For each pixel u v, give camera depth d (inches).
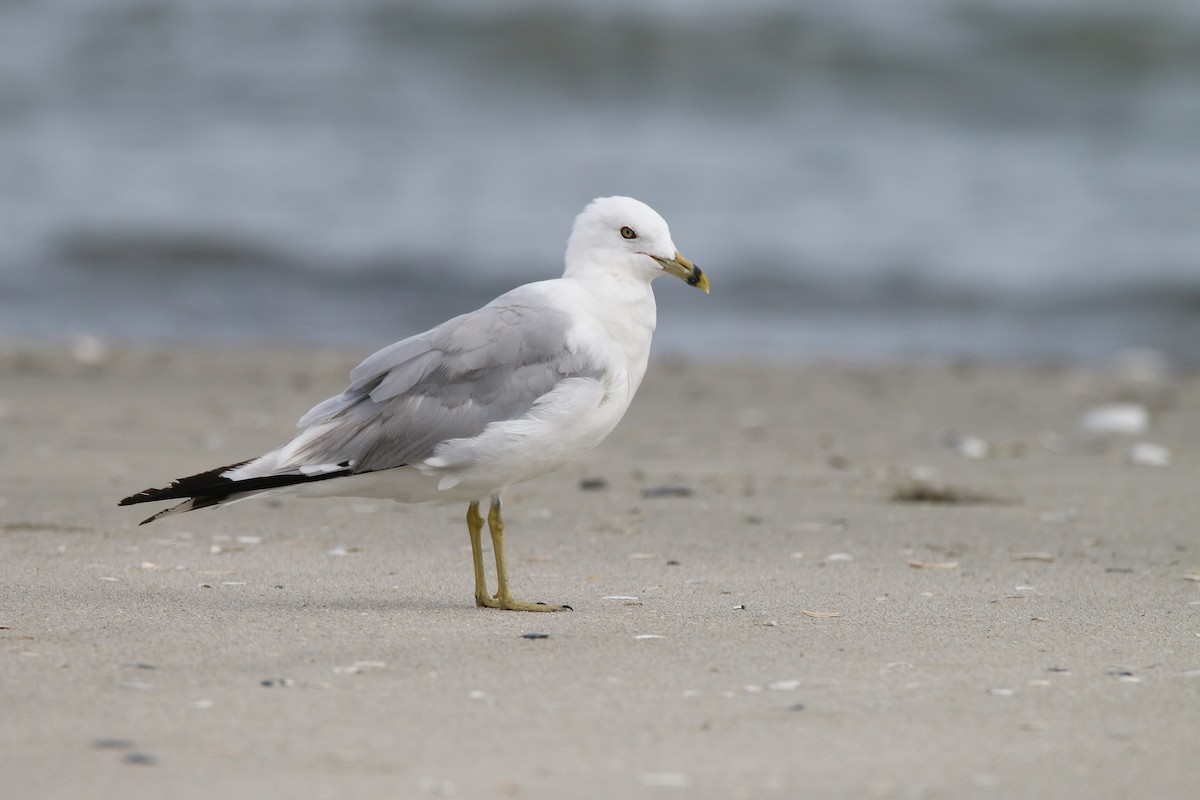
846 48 1539.1
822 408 677.3
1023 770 206.4
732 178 1285.7
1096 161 1364.4
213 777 199.3
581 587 339.3
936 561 373.1
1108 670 261.4
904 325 973.8
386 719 226.5
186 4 1617.9
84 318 943.7
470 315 321.1
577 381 310.2
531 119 1423.5
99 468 491.8
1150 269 1094.4
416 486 313.9
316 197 1224.2
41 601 307.9
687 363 823.1
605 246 328.5
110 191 1219.9
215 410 633.6
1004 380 775.7
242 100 1445.6
